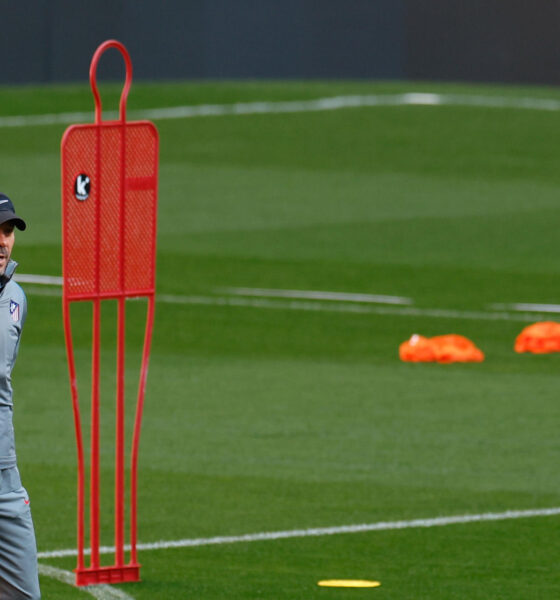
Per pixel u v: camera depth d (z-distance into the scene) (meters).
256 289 73.38
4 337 22.27
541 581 31.11
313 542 34.09
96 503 30.12
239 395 50.88
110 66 140.88
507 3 151.50
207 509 37.00
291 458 42.41
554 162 123.69
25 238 86.81
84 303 67.38
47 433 44.88
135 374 54.09
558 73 151.38
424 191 111.00
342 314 67.25
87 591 29.67
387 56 151.12
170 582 30.61
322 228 94.62
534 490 39.28
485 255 86.75
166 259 81.44
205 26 145.00
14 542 22.75
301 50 149.62
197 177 113.56
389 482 39.88
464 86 149.62
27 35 138.62
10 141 123.19
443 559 32.78
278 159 121.94
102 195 29.12
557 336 59.88
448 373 55.31
